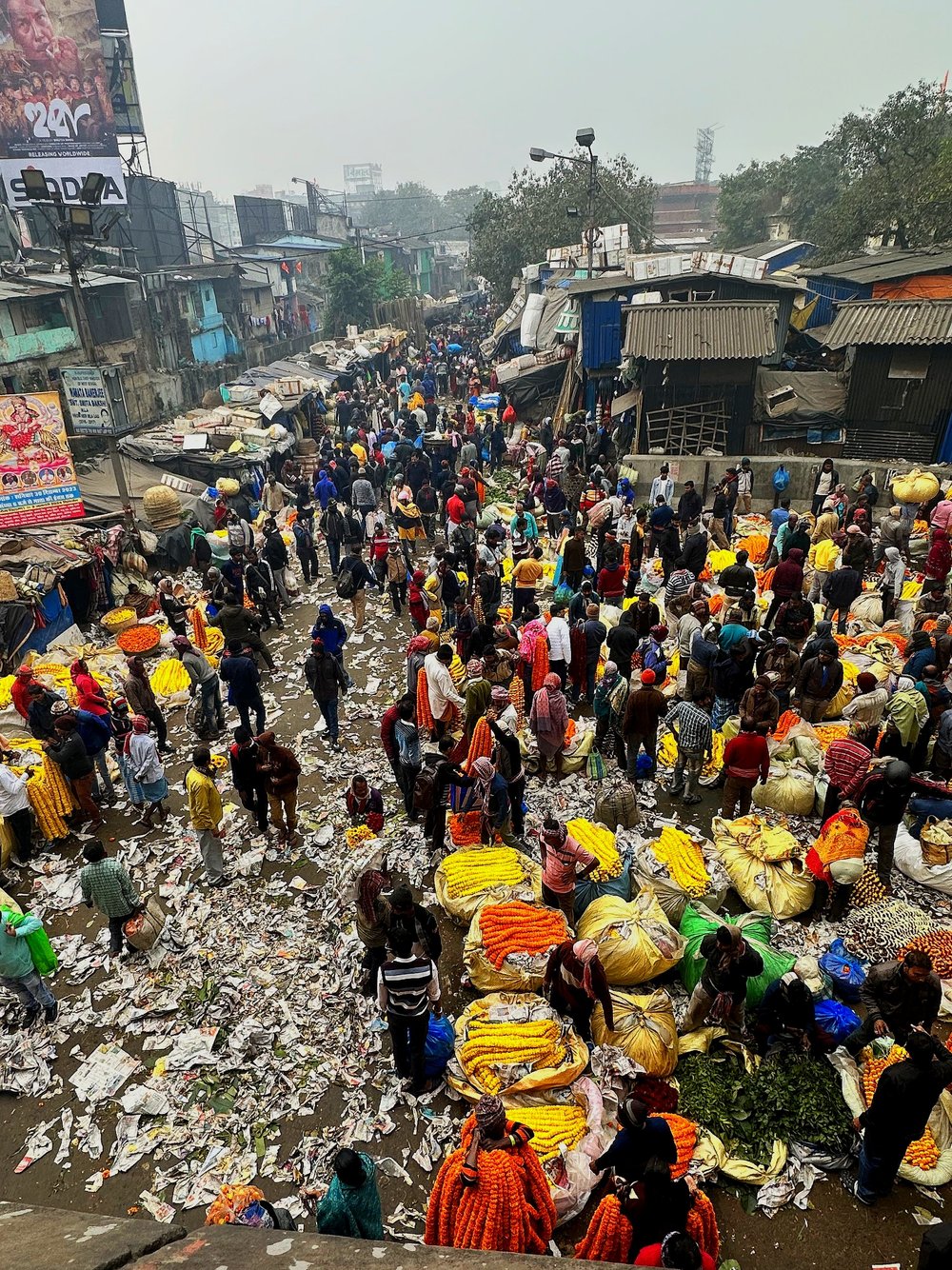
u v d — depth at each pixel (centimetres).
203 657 1220
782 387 2427
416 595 1462
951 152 3750
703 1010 677
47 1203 600
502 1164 494
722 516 1862
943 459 2234
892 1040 660
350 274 5403
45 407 1672
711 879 880
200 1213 587
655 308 2395
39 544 1616
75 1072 711
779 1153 594
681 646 1240
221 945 839
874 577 1631
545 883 793
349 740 1237
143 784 1026
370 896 706
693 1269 416
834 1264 536
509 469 2780
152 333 3328
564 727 1057
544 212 5119
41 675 1405
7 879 966
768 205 6331
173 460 2386
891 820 837
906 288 2961
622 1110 504
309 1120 655
